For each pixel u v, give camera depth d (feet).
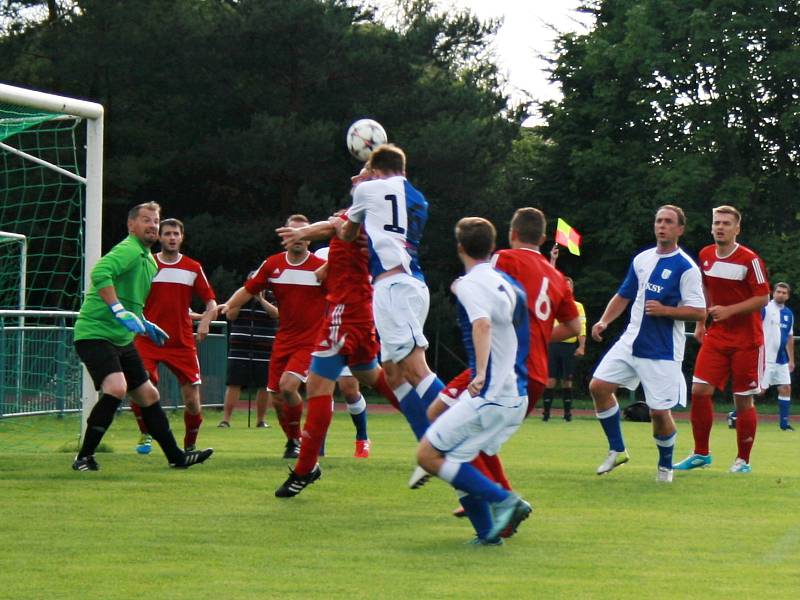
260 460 61.11
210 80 189.26
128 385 57.26
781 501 50.57
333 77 193.06
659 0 195.83
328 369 49.26
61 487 50.60
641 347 58.39
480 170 195.83
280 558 36.29
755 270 64.59
